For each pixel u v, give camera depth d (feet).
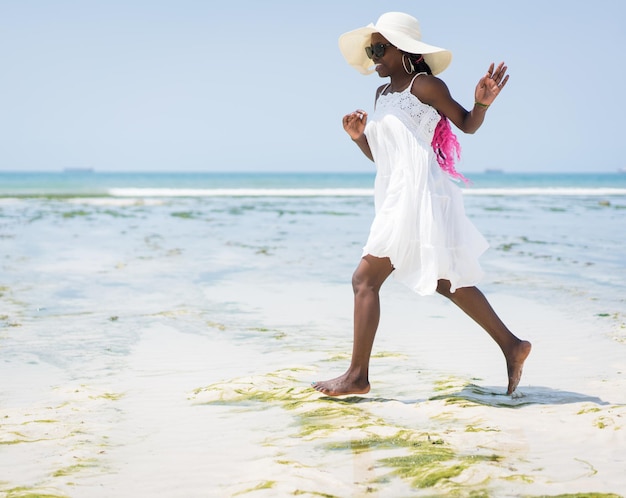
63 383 14.82
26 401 13.55
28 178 423.23
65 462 10.28
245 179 403.13
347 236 50.21
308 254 39.22
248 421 12.21
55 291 26.84
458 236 13.24
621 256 38.19
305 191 161.58
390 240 12.98
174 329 20.22
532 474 9.48
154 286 28.17
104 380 15.05
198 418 12.41
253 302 24.64
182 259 36.91
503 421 11.78
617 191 172.65
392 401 13.25
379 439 11.06
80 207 88.94
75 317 21.95
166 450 10.82
